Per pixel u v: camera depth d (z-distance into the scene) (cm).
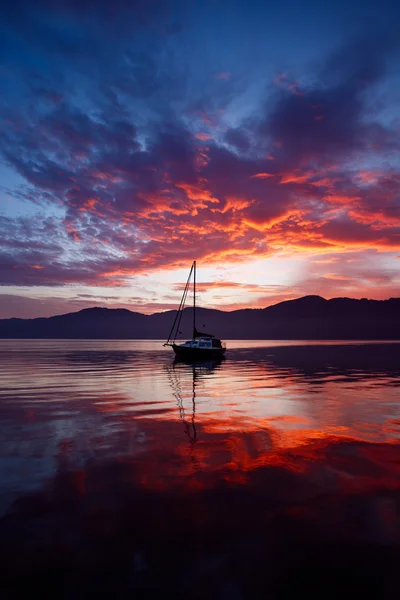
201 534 576
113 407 1664
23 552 528
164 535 573
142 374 3300
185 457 952
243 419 1405
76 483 779
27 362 4834
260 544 549
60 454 978
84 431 1220
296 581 470
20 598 439
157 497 710
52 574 482
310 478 805
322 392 2086
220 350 5862
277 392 2117
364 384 2447
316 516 632
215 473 838
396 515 637
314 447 1034
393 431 1208
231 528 593
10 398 1900
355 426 1280
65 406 1684
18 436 1156
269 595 446
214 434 1178
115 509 659
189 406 1695
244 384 2533
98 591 452
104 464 899
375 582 468
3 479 802
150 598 441
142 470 857
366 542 554
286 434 1176
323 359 5472
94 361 5134
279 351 8725
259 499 699
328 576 479
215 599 439
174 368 4056
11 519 622
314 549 536
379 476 816
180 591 452
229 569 493
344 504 678
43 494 723
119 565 501
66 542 552
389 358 5603
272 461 919
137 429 1247
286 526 600
